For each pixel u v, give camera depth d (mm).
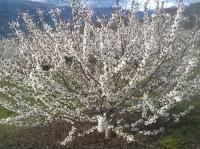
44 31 11680
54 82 11305
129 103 12234
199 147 10930
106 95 10859
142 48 11172
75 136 11891
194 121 12523
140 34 11852
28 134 12656
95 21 11836
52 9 11414
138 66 11188
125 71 11500
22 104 11812
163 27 11992
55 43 11336
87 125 12461
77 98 11742
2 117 15133
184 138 11422
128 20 12055
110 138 11617
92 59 11797
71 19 11211
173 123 12500
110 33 11656
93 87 11312
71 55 10836
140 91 11852
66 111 11484
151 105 10938
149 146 10984
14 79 12188
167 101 11820
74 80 11891
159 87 12344
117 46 11500
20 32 11695
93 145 11312
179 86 11680
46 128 12922
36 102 15156
